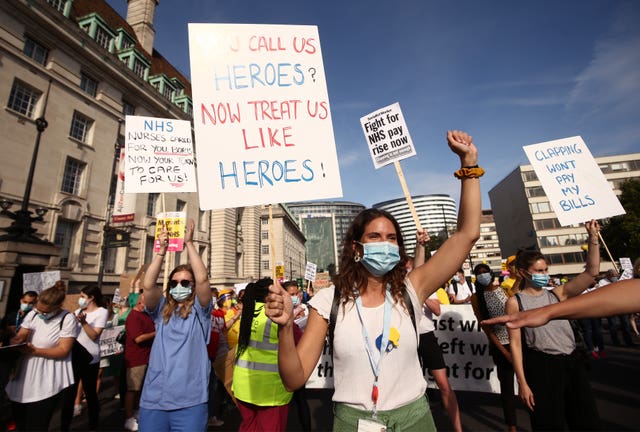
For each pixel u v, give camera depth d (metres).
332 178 2.27
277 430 3.04
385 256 1.67
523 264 3.18
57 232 17.20
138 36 29.34
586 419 2.51
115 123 21.20
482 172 1.77
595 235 3.56
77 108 18.70
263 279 3.46
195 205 28.34
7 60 15.34
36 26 16.64
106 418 5.08
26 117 15.86
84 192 18.59
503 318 1.21
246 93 2.35
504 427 4.33
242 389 3.10
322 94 2.43
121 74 21.59
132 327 4.68
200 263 3.11
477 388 4.96
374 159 3.99
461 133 1.85
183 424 2.65
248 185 2.19
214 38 2.41
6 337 5.13
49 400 3.40
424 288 1.77
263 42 2.46
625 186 29.31
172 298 2.97
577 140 4.09
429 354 3.75
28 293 5.86
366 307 1.70
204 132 2.23
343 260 1.84
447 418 4.70
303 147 2.31
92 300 4.81
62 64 18.00
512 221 56.66
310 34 2.54
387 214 1.89
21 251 11.21
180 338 2.85
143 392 2.76
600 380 6.07
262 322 3.22
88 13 22.73
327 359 5.44
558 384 2.62
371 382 1.52
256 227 39.28
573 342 2.72
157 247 3.45
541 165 4.09
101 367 6.10
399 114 3.92
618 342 9.48
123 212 18.27
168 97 28.64
